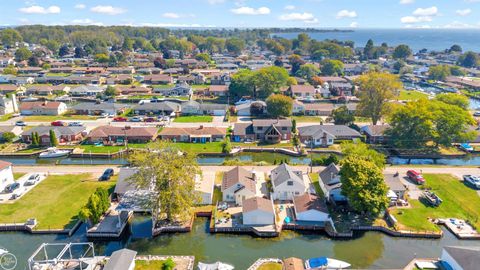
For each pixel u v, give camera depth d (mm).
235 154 95062
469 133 94000
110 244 56406
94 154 91688
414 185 73938
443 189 72000
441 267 49375
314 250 54844
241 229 58562
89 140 100250
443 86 187125
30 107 126875
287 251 54625
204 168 82750
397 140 96125
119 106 131000
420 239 57281
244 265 51156
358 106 114062
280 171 73375
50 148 94688
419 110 92750
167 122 119000
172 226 59281
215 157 94000
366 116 114312
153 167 58438
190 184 59000
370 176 59594
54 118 122875
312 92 158500
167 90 164375
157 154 60656
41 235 57656
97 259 50875
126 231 59875
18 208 63906
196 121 121250
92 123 117438
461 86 184875
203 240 57438
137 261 51312
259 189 72312
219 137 102875
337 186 66250
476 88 176625
